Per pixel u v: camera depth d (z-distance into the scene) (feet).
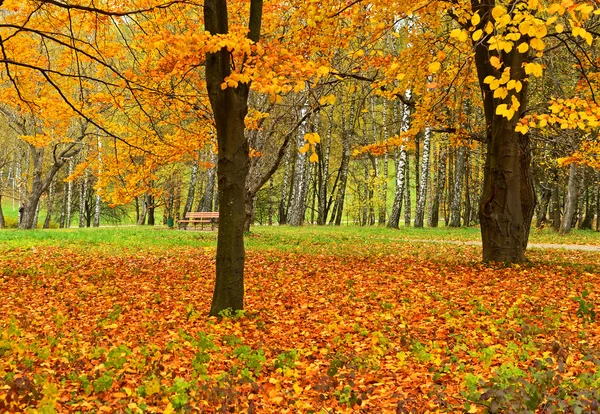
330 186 154.20
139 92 34.91
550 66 43.75
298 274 38.65
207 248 58.08
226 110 26.35
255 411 14.24
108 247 57.62
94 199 152.15
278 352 20.67
